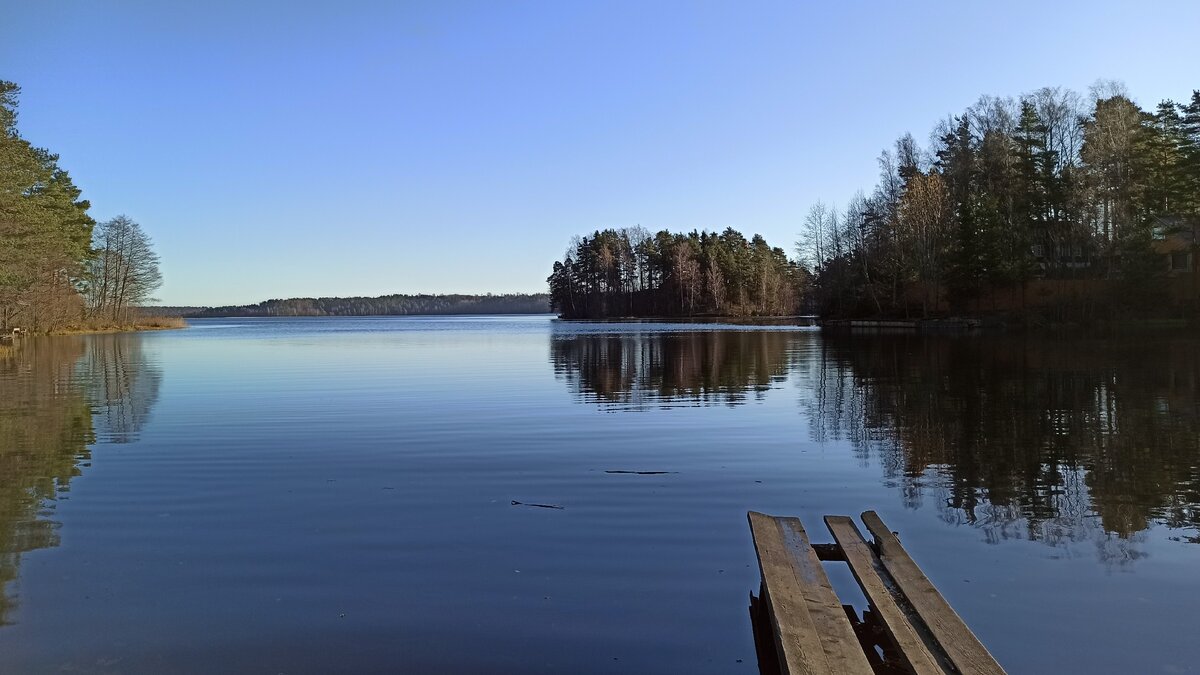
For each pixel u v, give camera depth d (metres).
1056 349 29.59
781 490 8.14
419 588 5.28
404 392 17.92
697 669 4.12
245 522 6.92
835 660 3.69
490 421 13.20
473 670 4.11
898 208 58.78
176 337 57.56
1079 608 4.93
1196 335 37.62
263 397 17.00
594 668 4.13
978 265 49.75
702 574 5.55
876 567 5.06
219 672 4.10
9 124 35.50
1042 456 9.81
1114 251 47.00
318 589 5.27
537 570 5.64
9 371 24.84
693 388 18.39
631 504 7.55
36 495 7.96
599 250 126.62
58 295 57.75
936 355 27.98
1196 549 6.09
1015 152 53.06
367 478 8.76
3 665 4.18
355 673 4.08
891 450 10.33
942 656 3.86
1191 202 44.69
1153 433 11.33
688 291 114.50
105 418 13.73
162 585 5.35
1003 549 6.13
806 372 22.33
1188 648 4.38
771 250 124.06
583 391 17.94
